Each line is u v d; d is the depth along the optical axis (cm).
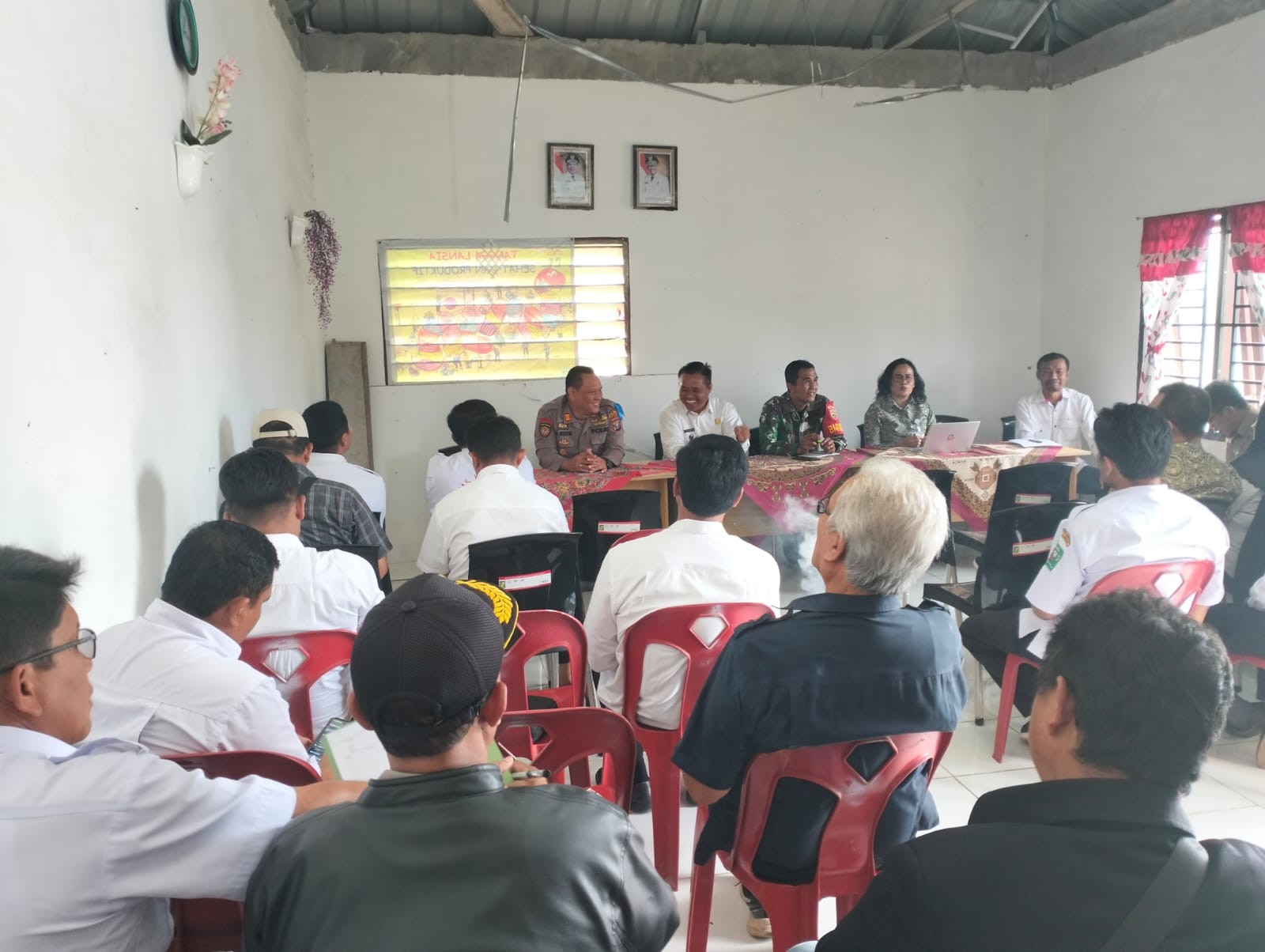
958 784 267
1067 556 241
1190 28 522
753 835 155
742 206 593
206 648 141
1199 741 79
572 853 84
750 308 603
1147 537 233
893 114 608
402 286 558
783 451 517
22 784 93
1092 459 559
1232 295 516
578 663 220
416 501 570
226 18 319
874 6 571
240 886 103
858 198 609
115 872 95
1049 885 75
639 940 90
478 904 81
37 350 151
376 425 559
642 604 207
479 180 556
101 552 180
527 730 169
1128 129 568
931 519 140
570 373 467
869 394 629
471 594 96
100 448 181
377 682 88
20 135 147
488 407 387
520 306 573
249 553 145
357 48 532
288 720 144
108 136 190
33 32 153
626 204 577
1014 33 606
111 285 190
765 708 143
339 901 82
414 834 84
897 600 146
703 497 205
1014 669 274
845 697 142
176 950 121
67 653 99
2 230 139
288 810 108
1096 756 81
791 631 143
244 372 335
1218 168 509
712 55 574
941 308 632
